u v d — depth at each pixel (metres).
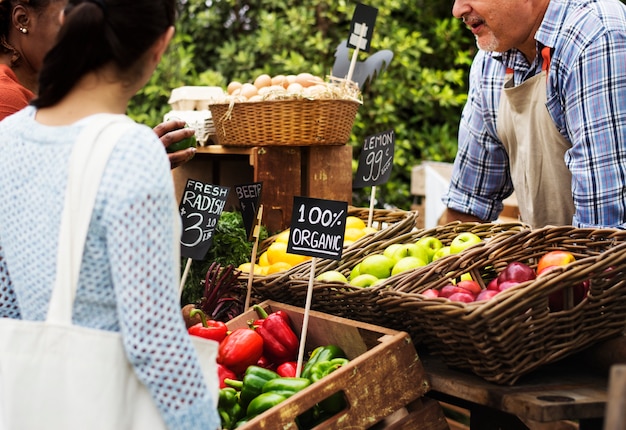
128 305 1.21
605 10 2.31
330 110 2.72
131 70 1.34
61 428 1.25
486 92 2.75
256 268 2.50
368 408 1.71
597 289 1.70
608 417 0.96
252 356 2.03
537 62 2.53
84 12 1.29
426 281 1.96
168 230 1.25
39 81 1.33
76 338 1.24
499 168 2.88
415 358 1.78
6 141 1.37
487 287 1.96
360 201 5.95
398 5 5.73
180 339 1.24
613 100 2.26
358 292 1.97
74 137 1.27
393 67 5.73
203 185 2.36
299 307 2.20
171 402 1.24
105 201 1.22
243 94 2.77
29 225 1.30
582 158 2.32
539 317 1.67
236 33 6.11
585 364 1.85
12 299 1.42
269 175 2.84
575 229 2.00
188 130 2.13
